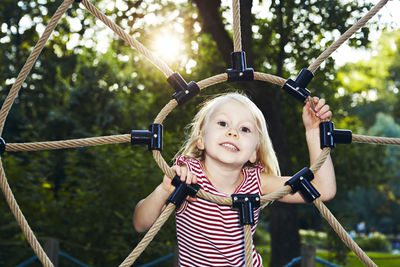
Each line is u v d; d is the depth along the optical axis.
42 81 12.47
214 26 6.03
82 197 5.85
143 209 2.02
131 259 1.63
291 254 6.40
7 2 11.85
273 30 6.02
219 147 2.03
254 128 2.08
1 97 11.76
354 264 8.12
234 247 2.08
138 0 6.33
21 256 5.38
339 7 5.59
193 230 2.07
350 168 8.27
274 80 1.93
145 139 1.77
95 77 9.04
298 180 1.78
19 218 1.71
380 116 27.38
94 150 6.12
